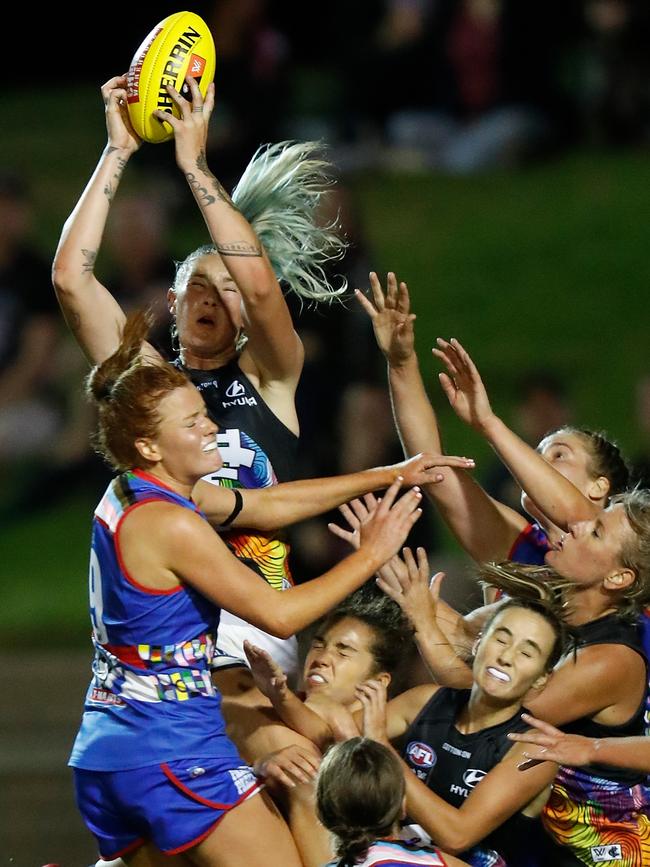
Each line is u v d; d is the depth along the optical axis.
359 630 17.83
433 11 59.81
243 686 17.64
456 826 16.16
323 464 33.28
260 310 17.23
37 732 30.09
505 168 61.22
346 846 15.28
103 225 17.70
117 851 15.98
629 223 57.22
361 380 34.22
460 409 17.83
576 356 49.94
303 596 15.38
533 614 16.73
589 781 17.28
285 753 16.67
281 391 18.28
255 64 49.81
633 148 62.41
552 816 17.50
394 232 56.72
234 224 16.98
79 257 17.53
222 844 15.51
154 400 15.38
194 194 17.05
